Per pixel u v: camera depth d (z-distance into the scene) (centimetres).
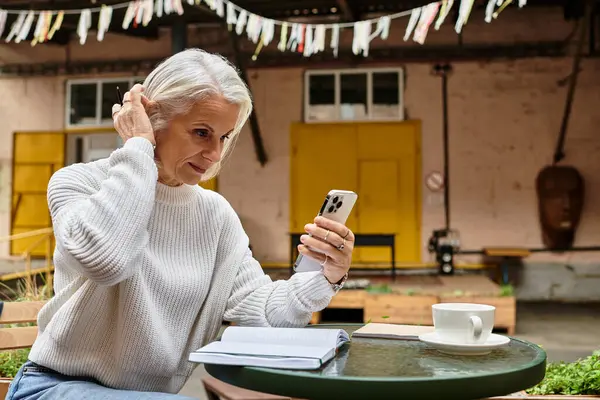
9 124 1025
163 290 148
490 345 126
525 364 120
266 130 961
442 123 930
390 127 939
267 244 955
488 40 923
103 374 140
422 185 931
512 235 916
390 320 650
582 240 906
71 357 140
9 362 267
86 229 126
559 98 910
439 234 895
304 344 130
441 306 136
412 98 936
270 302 158
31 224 1010
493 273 917
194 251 157
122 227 128
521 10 918
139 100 142
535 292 913
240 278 165
